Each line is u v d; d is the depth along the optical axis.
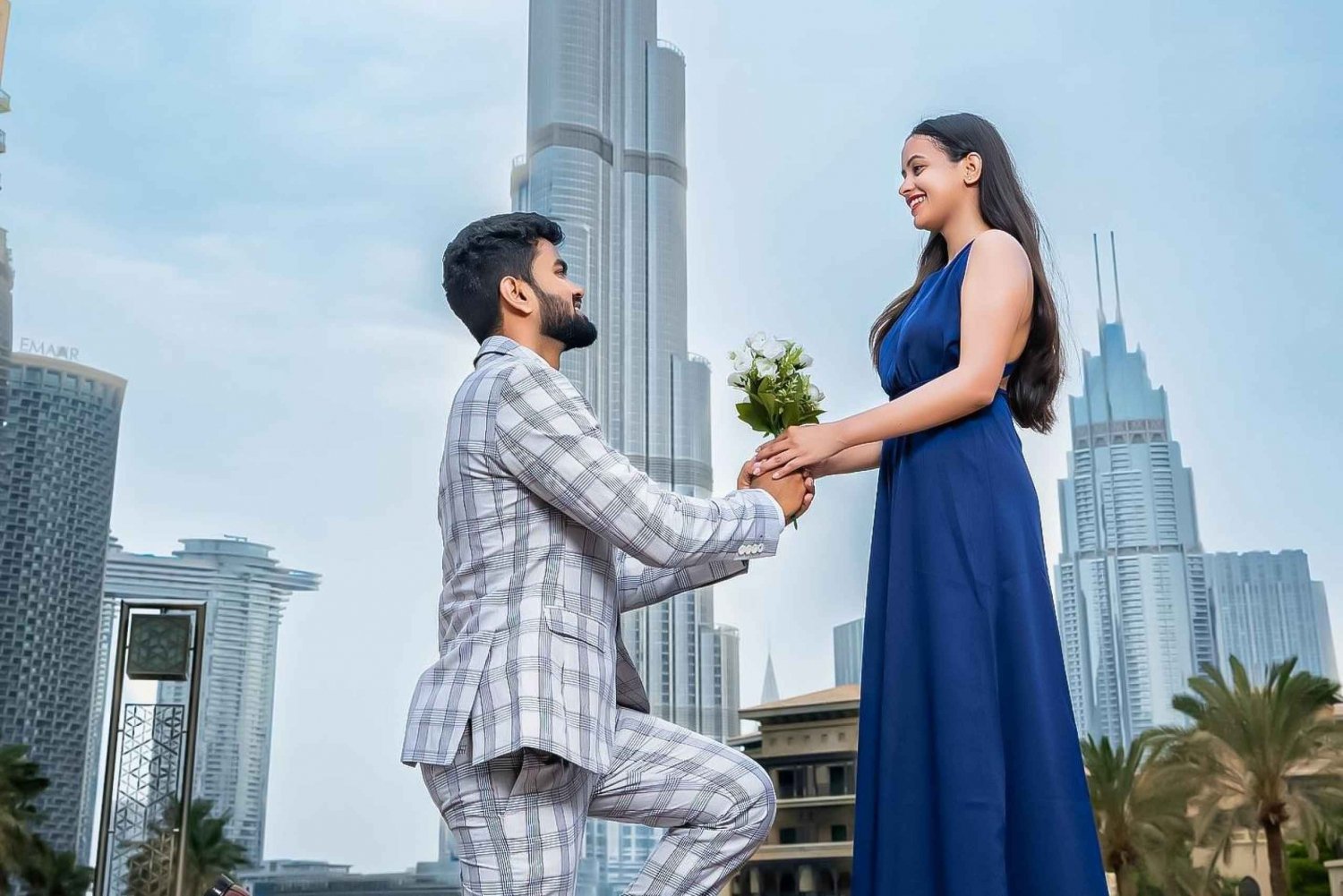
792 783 29.61
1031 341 1.73
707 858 1.66
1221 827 19.81
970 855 1.46
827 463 1.88
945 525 1.59
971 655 1.53
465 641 1.57
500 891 1.49
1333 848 19.83
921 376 1.71
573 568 1.60
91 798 30.50
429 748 1.52
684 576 1.84
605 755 1.55
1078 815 1.47
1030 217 1.78
